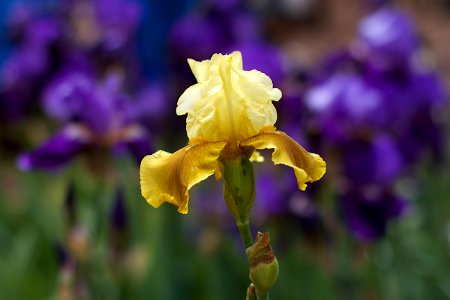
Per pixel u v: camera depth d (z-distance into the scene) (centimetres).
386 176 141
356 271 144
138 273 131
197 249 160
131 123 135
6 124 188
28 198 172
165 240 151
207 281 156
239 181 79
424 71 180
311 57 362
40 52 182
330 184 136
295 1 404
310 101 142
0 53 255
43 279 164
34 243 168
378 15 178
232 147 79
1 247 183
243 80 80
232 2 197
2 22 254
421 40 212
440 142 182
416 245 170
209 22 195
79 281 117
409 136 166
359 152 140
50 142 130
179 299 155
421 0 398
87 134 132
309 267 146
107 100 132
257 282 77
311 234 135
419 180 181
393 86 169
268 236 77
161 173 77
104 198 135
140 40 242
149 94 192
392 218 141
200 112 80
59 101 157
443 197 194
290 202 139
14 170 236
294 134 142
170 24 248
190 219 170
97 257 129
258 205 145
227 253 158
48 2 206
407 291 158
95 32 191
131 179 144
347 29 402
